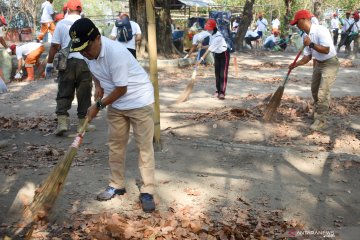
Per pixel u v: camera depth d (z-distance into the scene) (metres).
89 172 5.21
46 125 7.26
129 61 4.07
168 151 6.02
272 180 5.17
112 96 3.96
